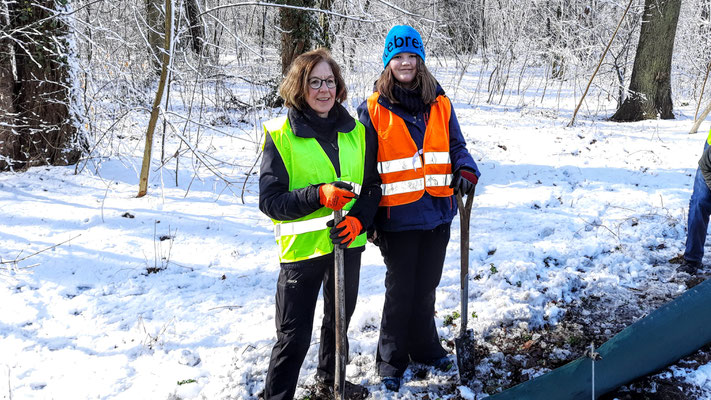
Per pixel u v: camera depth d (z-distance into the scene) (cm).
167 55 525
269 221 516
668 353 293
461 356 291
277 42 905
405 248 274
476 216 529
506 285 396
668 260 434
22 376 296
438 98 280
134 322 351
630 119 1056
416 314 297
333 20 880
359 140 258
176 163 636
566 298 383
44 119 603
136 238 464
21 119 590
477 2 1344
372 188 261
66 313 359
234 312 365
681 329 297
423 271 285
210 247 459
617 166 674
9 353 314
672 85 1300
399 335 290
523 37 1266
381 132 268
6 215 487
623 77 1159
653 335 291
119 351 321
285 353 251
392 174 269
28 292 377
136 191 570
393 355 293
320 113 246
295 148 241
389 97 270
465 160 274
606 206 545
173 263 430
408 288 281
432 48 977
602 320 357
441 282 403
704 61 1274
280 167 239
